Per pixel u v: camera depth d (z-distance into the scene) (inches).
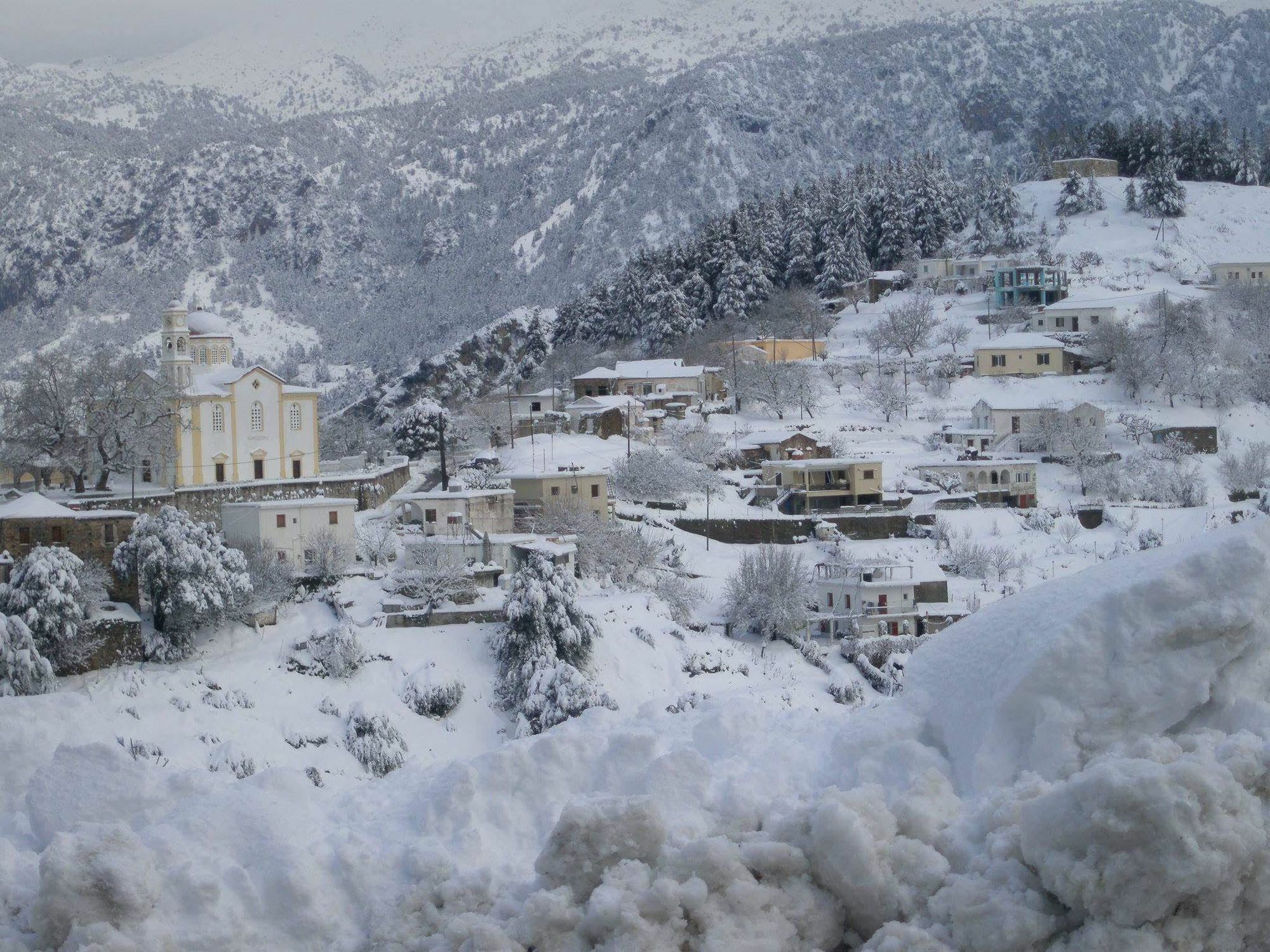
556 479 3563.0
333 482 3585.1
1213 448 4658.0
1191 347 5216.5
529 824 386.0
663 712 464.8
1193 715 359.9
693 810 369.4
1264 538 361.1
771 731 428.8
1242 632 352.8
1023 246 7554.1
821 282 7219.5
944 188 7785.4
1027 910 310.3
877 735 392.5
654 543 3348.9
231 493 3398.1
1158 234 7519.7
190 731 2146.9
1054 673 359.6
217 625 2501.2
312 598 2755.9
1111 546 3599.9
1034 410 4726.9
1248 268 6899.6
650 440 4692.4
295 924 342.6
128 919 330.0
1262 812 313.0
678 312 6958.7
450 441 3991.1
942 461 4274.1
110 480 3558.1
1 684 2159.2
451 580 2738.7
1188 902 305.4
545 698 2266.2
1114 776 306.3
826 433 4803.2
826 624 2910.9
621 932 319.0
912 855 334.6
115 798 390.6
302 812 387.2
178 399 3425.2
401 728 2285.9
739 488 4121.6
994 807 340.8
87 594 2389.3
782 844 336.8
